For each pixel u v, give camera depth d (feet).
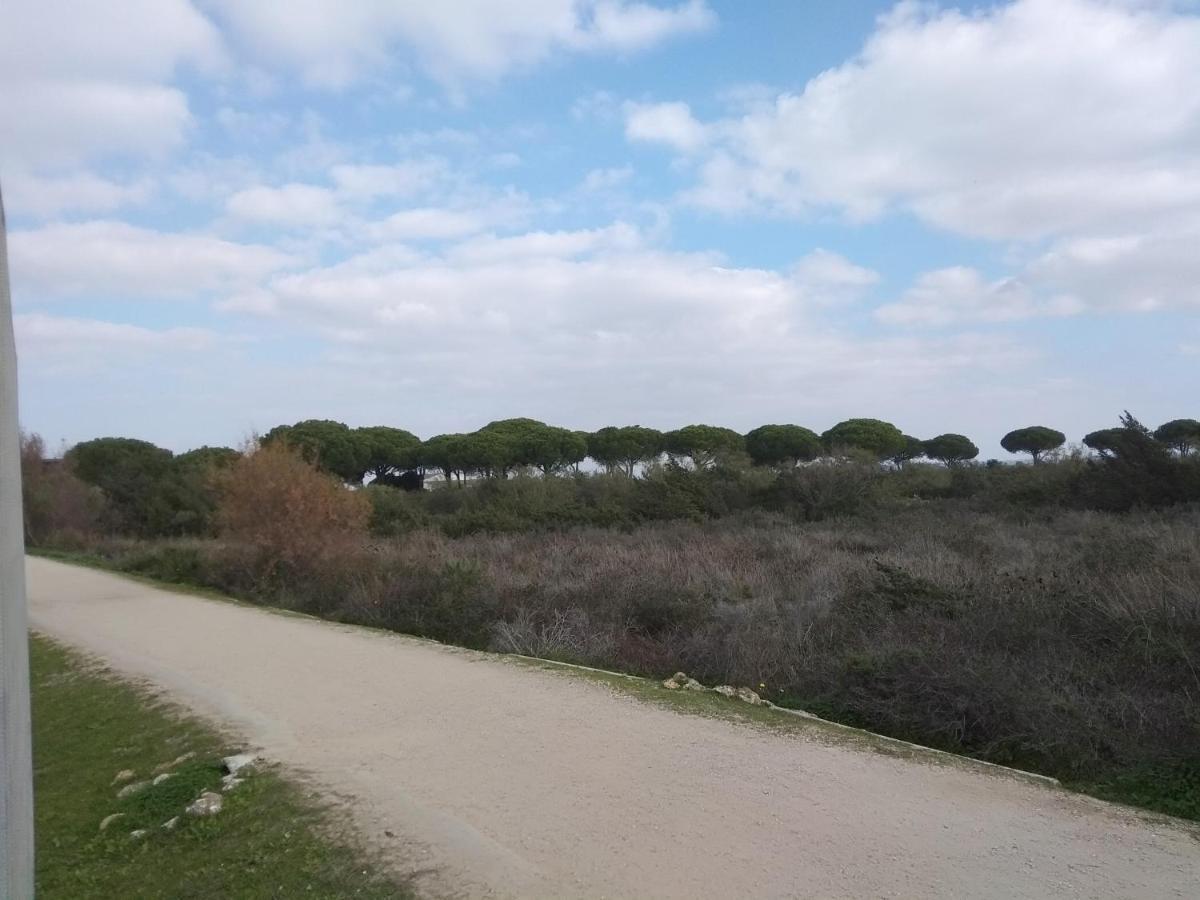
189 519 106.52
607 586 45.98
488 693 30.30
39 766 27.58
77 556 95.14
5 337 10.09
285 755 24.31
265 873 17.99
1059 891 16.07
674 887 16.05
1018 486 96.17
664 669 35.09
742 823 18.89
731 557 57.62
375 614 47.62
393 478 176.86
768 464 160.15
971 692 26.45
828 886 16.08
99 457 140.67
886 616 35.73
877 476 100.63
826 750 24.16
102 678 36.42
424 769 22.66
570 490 109.29
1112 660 29.25
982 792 21.38
